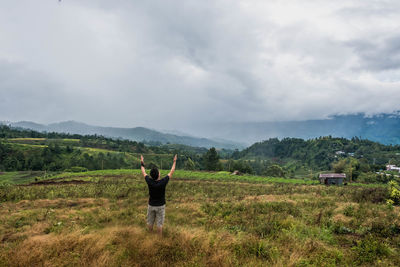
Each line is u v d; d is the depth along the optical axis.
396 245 6.16
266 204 12.48
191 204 12.99
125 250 5.10
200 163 151.00
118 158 128.12
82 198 16.25
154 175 6.24
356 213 9.73
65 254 4.90
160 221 6.17
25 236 6.93
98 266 4.40
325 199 14.87
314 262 4.88
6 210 11.74
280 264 4.61
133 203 13.59
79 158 118.44
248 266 4.54
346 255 5.42
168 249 5.20
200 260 4.69
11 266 4.42
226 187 26.47
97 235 5.93
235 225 8.31
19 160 107.69
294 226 7.52
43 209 11.65
